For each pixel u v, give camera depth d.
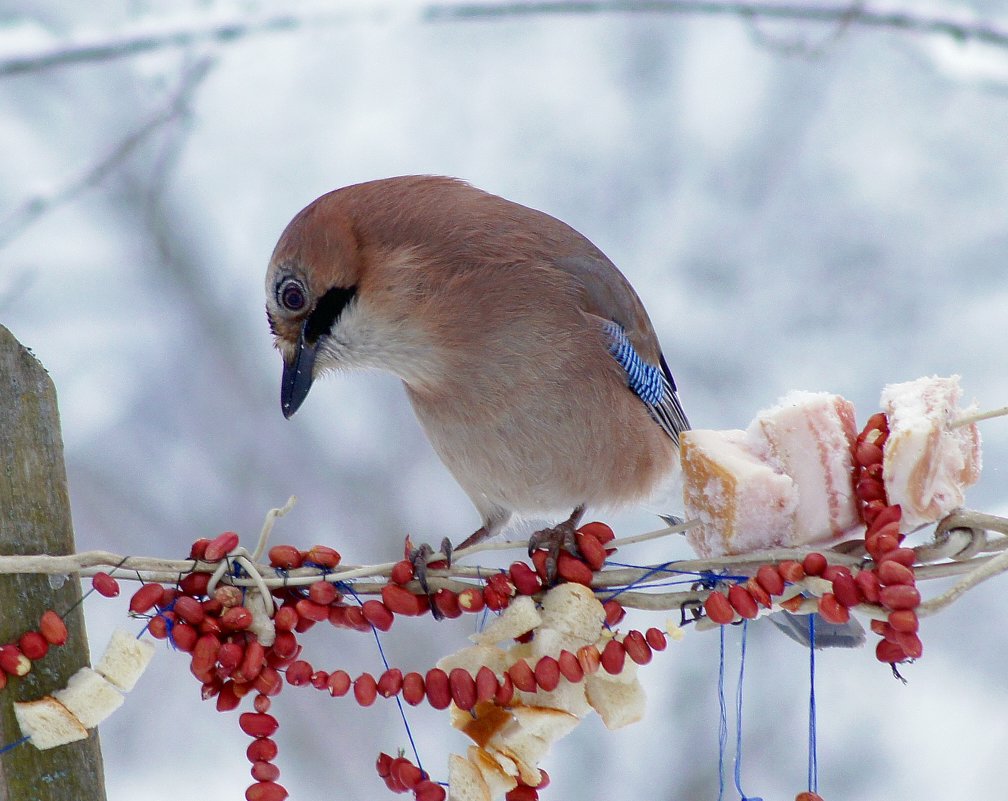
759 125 13.53
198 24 8.86
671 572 4.44
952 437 4.32
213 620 4.30
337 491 12.41
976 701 10.38
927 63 10.18
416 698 4.36
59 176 11.06
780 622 5.47
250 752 4.30
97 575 4.18
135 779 10.62
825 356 12.66
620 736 10.12
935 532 4.29
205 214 13.43
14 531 4.23
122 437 12.59
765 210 13.34
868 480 4.38
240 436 12.70
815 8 9.37
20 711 4.10
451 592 4.54
